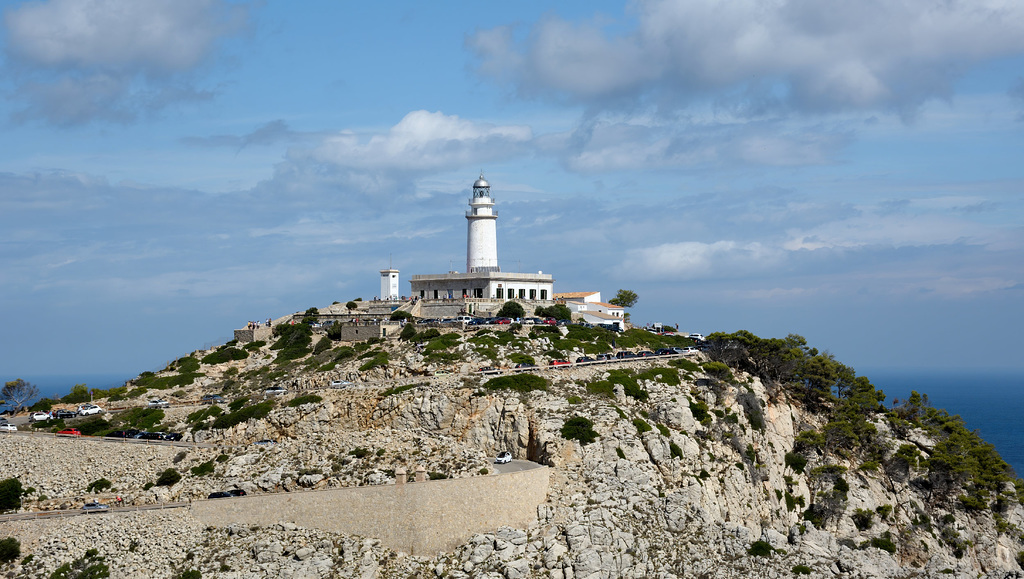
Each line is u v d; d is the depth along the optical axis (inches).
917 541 5802.2
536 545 4603.8
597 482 5009.8
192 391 6983.3
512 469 4997.5
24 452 5344.5
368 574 4375.0
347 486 4803.2
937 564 5339.6
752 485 5698.8
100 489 5103.3
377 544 4522.6
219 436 5762.8
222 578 4303.6
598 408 5502.0
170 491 5019.7
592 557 4515.3
